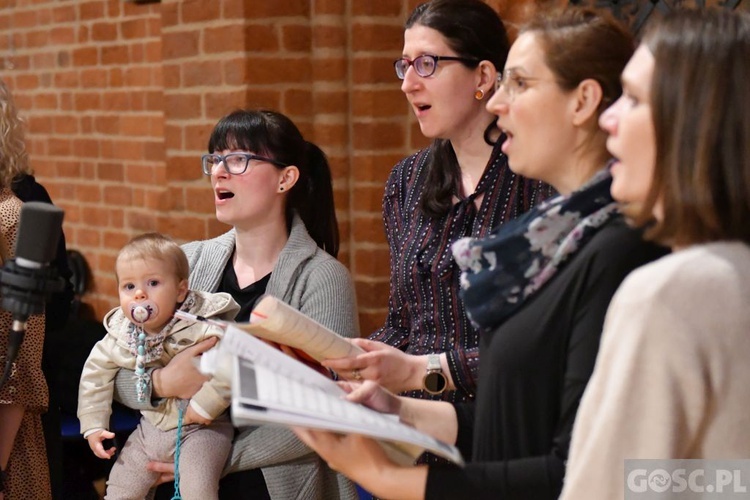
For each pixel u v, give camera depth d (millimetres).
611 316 1520
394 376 2414
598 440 1475
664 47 1517
